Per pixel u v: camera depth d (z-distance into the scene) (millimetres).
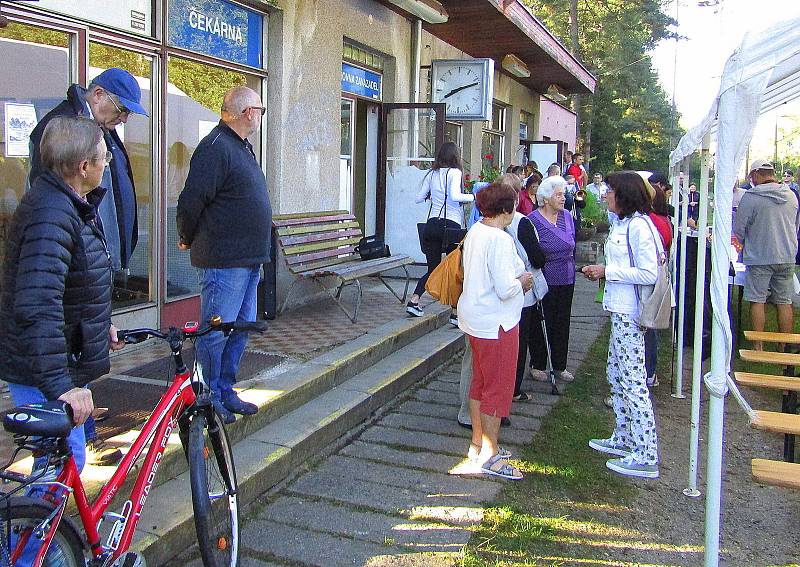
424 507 3898
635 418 4453
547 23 31641
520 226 5305
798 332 8492
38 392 2619
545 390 6125
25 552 2051
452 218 7031
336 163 8125
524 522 3762
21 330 2381
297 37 7145
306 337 6082
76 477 2322
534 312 6238
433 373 6410
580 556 3465
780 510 4059
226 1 6285
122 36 5125
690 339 7668
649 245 4246
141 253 5527
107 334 2746
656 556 3500
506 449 4770
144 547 3023
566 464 4562
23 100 4508
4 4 4211
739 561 3479
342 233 7766
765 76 2873
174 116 5793
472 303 4230
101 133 2557
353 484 4156
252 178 4016
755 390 6500
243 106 3941
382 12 9109
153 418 2707
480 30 11320
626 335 4410
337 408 4824
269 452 4074
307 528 3635
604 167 38906
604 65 32031
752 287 7094
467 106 10766
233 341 4117
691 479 4199
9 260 2459
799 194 9109
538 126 18953
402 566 3305
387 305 7613
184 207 3883
